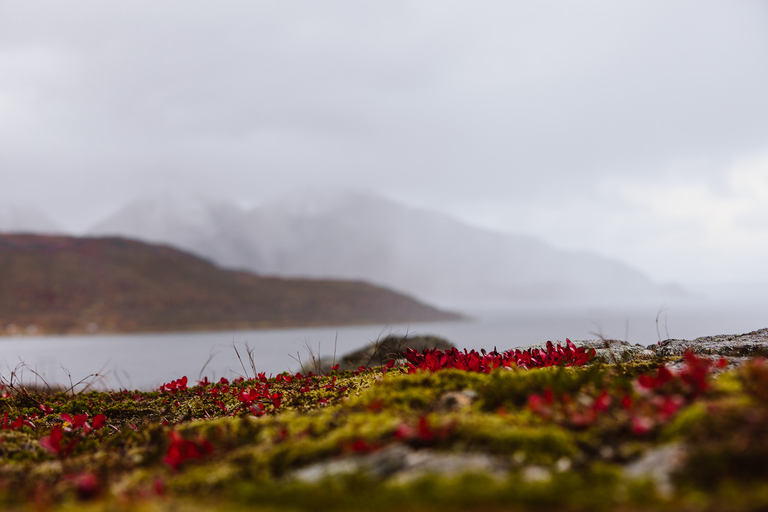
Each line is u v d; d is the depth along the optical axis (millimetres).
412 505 2943
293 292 186500
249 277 195125
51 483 4082
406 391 5098
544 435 3596
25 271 149500
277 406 5953
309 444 3984
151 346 76125
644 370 5543
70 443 5156
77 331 125000
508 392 4645
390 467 3453
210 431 4812
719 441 3178
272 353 41500
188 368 35594
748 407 3465
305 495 3162
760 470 2887
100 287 152125
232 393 7715
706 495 2777
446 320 187250
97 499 3564
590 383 4875
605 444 3564
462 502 2918
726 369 5340
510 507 2867
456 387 5145
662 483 2969
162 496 3457
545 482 3057
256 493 3256
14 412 6977
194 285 169750
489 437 3627
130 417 7074
